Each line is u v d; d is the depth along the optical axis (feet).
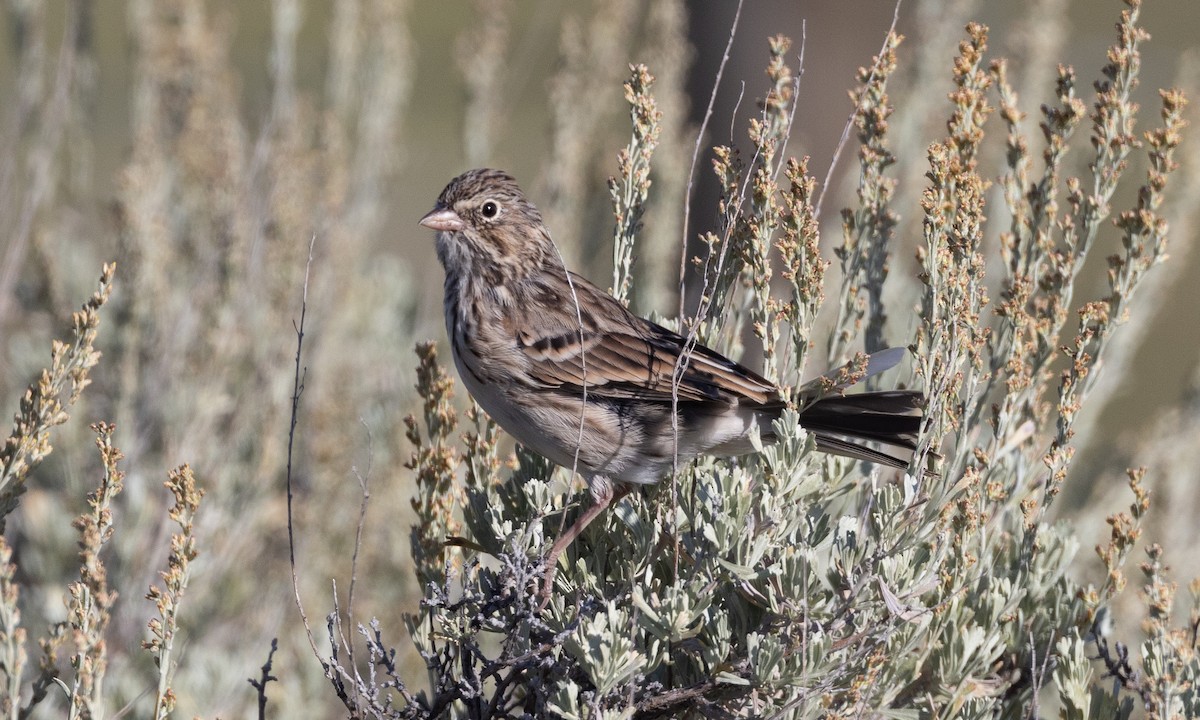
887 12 56.39
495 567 34.12
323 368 47.37
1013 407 27.58
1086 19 99.30
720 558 23.38
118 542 40.91
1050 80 51.03
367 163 54.75
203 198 50.19
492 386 31.89
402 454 45.06
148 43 52.11
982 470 27.25
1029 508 26.18
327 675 24.38
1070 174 47.39
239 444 43.98
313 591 42.88
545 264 34.14
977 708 25.45
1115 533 26.17
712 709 23.41
